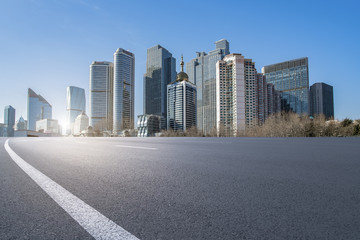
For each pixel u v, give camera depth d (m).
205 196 2.26
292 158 4.67
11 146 10.11
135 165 4.20
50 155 6.13
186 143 9.80
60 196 2.33
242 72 98.25
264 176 3.08
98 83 198.12
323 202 2.02
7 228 1.58
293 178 2.93
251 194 2.29
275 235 1.42
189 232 1.48
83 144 10.88
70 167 4.11
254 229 1.51
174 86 181.12
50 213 1.87
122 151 6.86
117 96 188.25
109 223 1.65
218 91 106.69
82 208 1.97
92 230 1.54
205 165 4.03
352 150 6.02
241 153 5.66
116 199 2.22
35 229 1.56
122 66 192.25
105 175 3.36
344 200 2.06
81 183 2.88
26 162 4.84
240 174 3.23
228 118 104.94
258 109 104.81
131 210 1.91
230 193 2.34
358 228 1.50
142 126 117.69
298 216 1.72
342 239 1.36
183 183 2.79
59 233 1.50
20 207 2.01
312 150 6.11
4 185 2.82
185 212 1.84
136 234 1.47
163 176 3.21
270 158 4.72
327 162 4.12
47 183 2.90
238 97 97.31
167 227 1.57
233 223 1.62
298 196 2.20
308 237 1.39
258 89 105.19
